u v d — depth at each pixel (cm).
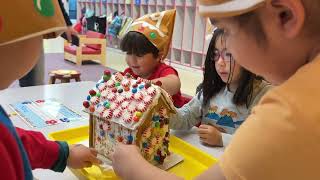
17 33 45
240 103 123
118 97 84
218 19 45
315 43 43
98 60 491
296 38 42
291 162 40
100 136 87
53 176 79
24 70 51
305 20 40
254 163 42
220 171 45
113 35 605
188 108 125
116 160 70
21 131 70
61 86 158
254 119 44
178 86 145
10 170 48
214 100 129
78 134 104
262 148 41
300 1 39
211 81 127
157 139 84
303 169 40
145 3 548
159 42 146
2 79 49
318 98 41
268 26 42
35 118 114
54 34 53
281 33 42
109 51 616
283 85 44
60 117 116
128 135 79
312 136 40
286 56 44
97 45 488
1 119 51
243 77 120
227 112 125
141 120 77
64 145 76
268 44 43
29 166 57
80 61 475
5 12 45
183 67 487
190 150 96
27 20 46
